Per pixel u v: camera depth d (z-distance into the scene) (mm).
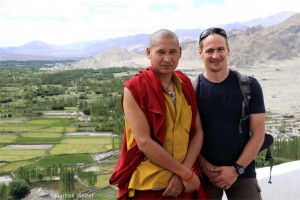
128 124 3930
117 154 65062
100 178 51781
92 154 65125
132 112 3805
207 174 4402
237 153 4348
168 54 3857
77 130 84375
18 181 46250
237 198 4508
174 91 4016
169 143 3840
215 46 4238
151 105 3781
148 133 3791
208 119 4309
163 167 3795
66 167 56656
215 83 4309
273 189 5773
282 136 76125
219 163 4391
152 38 3926
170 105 3881
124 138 4098
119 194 4008
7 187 45969
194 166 4270
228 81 4305
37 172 53031
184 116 3939
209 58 4270
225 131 4277
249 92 4250
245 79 4270
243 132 4312
